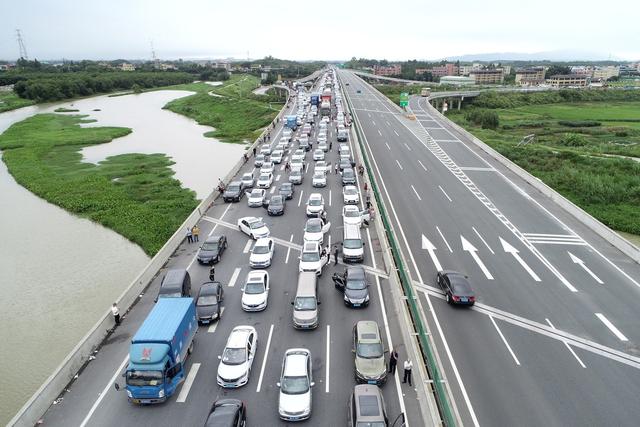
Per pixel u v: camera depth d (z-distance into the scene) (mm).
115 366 24359
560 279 32656
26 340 30969
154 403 21375
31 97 179375
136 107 170250
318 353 24797
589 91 190625
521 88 196625
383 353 22984
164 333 21828
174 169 77812
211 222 44969
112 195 62719
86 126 124688
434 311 28688
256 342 25172
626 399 21562
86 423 20469
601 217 51500
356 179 57219
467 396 21641
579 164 72688
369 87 177750
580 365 23891
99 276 40375
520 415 20562
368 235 40500
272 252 36344
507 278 32750
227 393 22078
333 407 21094
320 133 82812
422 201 48531
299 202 50156
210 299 28391
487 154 69438
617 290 31234
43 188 67062
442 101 160250
